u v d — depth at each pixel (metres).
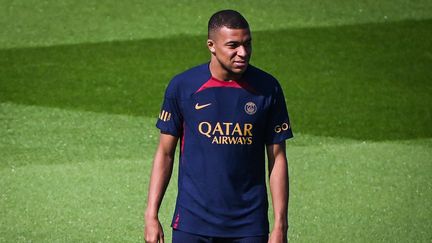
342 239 22.23
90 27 39.62
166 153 16.20
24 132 29.28
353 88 34.59
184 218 15.97
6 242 21.66
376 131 30.45
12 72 35.00
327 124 31.00
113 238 22.09
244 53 15.16
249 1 42.44
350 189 25.42
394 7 42.59
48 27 39.53
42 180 25.58
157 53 37.25
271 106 15.77
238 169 15.71
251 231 15.94
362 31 40.16
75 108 31.62
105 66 35.84
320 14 41.53
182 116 15.90
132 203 24.17
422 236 22.41
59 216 23.28
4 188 24.95
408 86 35.00
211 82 15.61
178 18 40.50
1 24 39.66
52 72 35.06
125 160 27.23
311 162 27.38
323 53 37.91
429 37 39.88
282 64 36.75
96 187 25.17
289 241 22.08
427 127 31.00
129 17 40.53
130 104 32.22
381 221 23.33
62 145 28.30
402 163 27.53
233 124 15.59
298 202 24.47
